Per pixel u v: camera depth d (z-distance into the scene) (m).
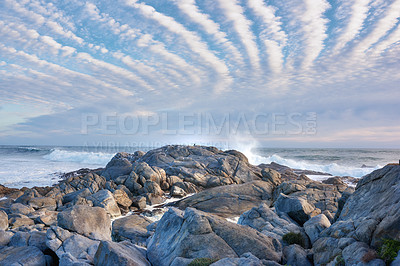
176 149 58.72
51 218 27.36
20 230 18.98
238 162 49.72
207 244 12.35
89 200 32.91
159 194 40.50
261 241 13.06
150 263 12.85
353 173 65.94
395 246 9.01
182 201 36.62
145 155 60.16
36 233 15.77
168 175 47.88
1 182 51.12
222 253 12.03
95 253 12.55
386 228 10.02
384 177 13.98
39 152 138.50
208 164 50.44
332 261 10.91
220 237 12.85
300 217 21.53
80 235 15.07
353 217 13.95
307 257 12.98
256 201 36.19
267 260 11.66
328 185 35.09
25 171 65.12
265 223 19.48
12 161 90.19
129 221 25.58
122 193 35.84
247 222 20.52
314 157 109.25
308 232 16.50
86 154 96.50
